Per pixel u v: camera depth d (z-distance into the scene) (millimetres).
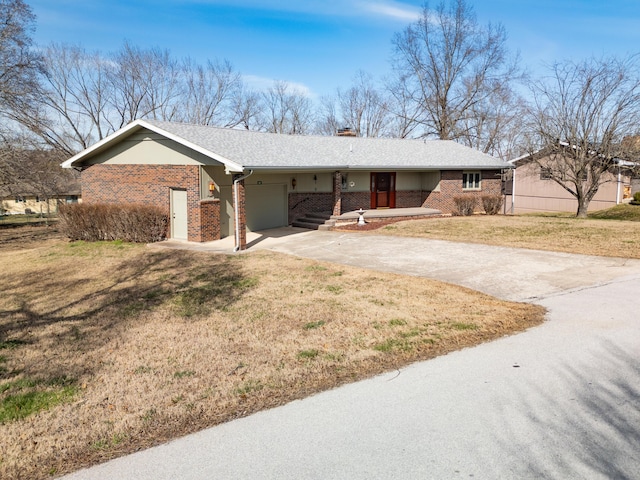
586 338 6258
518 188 29922
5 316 8836
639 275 9898
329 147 22625
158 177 17328
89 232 17844
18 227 31219
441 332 6734
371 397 4797
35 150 27953
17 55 24531
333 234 18156
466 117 39656
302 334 6906
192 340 6902
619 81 20422
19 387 5406
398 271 11289
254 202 19391
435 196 24094
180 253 14703
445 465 3580
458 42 38500
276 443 3996
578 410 4344
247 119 45219
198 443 4051
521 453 3701
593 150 21812
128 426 4402
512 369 5340
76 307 9281
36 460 3908
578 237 14883
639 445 3742
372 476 3482
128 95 40312
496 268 11188
